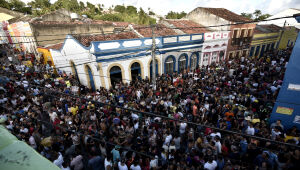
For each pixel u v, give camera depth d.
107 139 7.17
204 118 8.40
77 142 7.11
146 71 16.06
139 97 11.50
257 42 25.42
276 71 14.30
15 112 7.69
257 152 5.43
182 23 21.30
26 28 22.02
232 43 21.84
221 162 5.29
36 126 7.24
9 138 1.08
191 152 5.89
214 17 20.94
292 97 7.75
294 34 32.19
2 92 10.31
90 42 12.98
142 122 7.75
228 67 17.27
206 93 10.70
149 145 6.57
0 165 0.88
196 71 16.27
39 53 20.75
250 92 10.73
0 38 33.78
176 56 17.59
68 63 16.23
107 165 5.41
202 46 19.08
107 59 13.45
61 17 25.20
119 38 14.58
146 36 15.69
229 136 6.49
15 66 16.27
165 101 9.64
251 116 7.77
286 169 3.33
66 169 5.43
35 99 10.23
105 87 14.00
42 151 6.49
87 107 9.35
